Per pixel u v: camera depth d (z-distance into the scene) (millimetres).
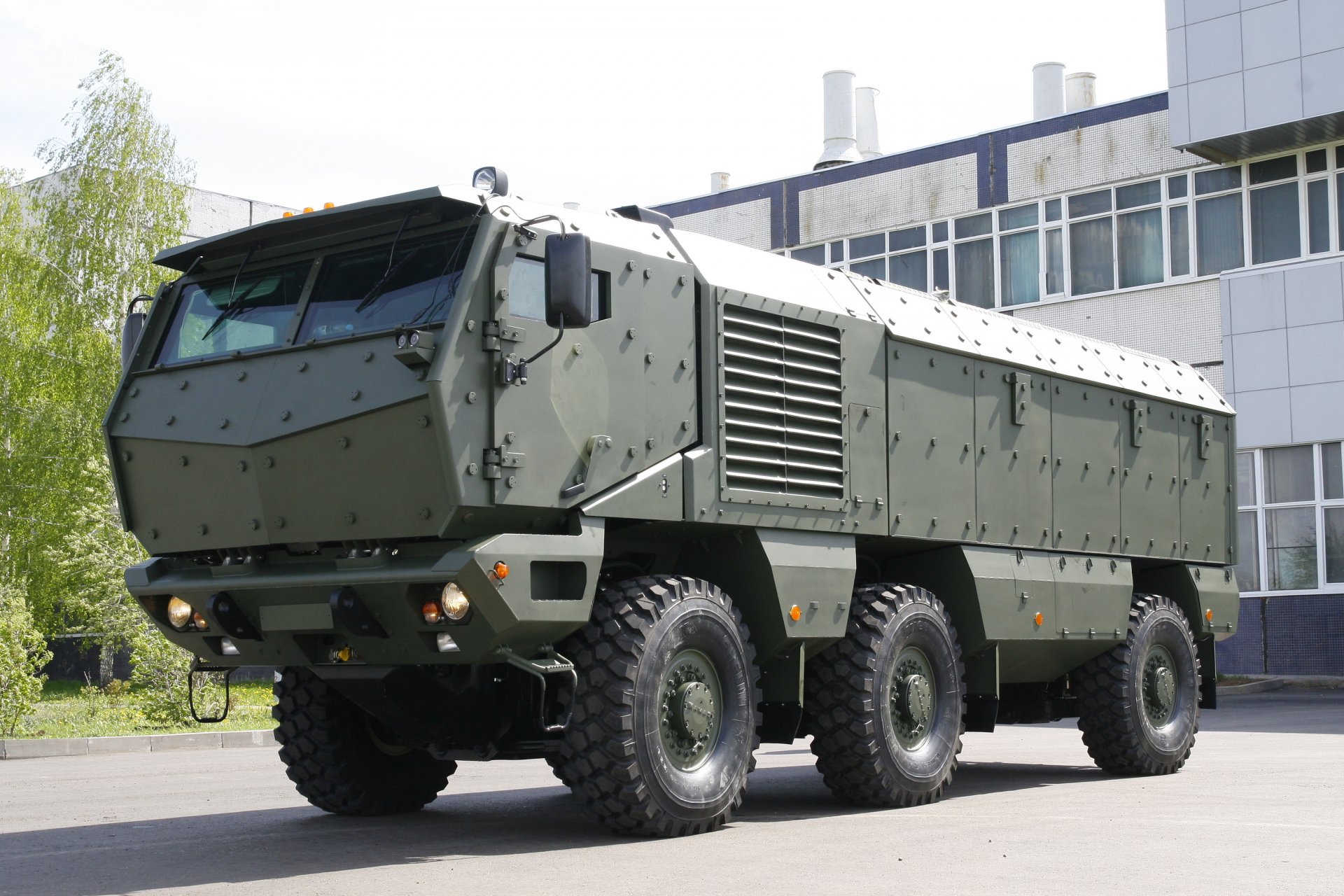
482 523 6344
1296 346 23344
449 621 6309
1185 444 11758
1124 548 10773
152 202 29109
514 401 6391
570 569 6621
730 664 7246
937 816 7781
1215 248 24656
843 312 8375
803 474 7902
